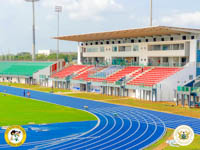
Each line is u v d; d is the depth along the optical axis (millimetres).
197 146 29516
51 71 100562
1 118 42500
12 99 64562
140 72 75312
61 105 56188
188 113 47562
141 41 84375
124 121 41438
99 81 78625
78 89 84438
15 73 113250
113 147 29219
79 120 41875
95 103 58938
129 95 69938
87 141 31172
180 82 64312
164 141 31391
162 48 75562
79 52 103625
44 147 28844
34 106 54562
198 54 67688
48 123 39625
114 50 89188
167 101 62062
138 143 30656
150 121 41469
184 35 73125
